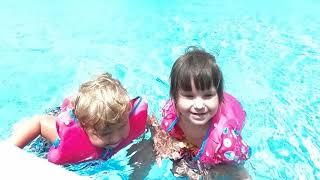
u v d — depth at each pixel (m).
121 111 0.71
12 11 1.68
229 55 1.32
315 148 0.92
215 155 0.77
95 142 0.74
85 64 1.28
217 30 1.51
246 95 1.11
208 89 0.72
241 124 0.81
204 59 0.73
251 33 1.49
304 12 1.68
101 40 1.44
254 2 1.80
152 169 0.82
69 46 1.39
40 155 0.81
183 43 1.42
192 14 1.67
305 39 1.45
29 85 1.16
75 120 0.74
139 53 1.35
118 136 0.73
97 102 0.70
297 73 1.22
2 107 1.06
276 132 0.97
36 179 0.51
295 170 0.85
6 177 0.51
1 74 1.22
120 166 0.82
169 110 0.82
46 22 1.58
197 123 0.75
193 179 0.81
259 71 1.23
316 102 1.08
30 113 1.03
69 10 1.71
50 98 1.10
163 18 1.63
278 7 1.74
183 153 0.82
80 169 0.79
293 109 1.05
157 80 1.17
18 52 1.35
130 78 1.18
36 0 1.81
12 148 0.56
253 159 0.88
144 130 0.82
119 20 1.62
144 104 0.79
